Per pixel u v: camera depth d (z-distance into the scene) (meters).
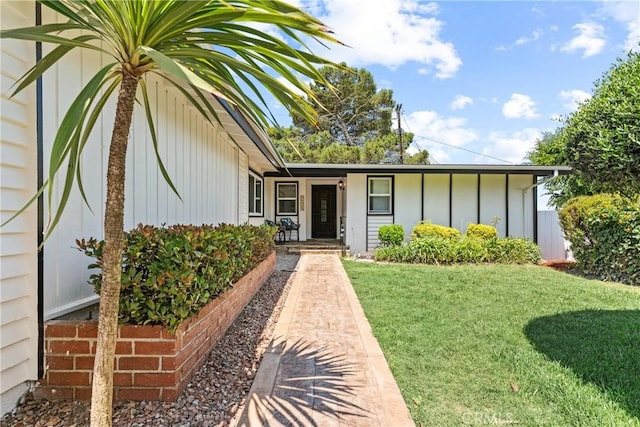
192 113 5.38
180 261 2.33
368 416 2.17
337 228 13.75
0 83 1.95
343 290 5.69
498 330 3.79
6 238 2.00
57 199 2.42
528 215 11.28
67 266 2.53
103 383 1.46
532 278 6.77
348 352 3.18
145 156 3.89
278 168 11.22
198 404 2.27
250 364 2.92
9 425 1.97
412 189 11.34
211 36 1.55
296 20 1.45
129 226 3.54
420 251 9.10
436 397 2.46
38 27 1.34
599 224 7.30
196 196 5.60
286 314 4.34
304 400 2.35
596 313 4.45
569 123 5.49
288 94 1.62
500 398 2.45
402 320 4.13
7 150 2.00
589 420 2.18
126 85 1.46
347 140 22.50
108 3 1.30
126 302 2.24
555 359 3.08
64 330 2.21
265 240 6.26
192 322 2.59
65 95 2.51
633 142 4.38
